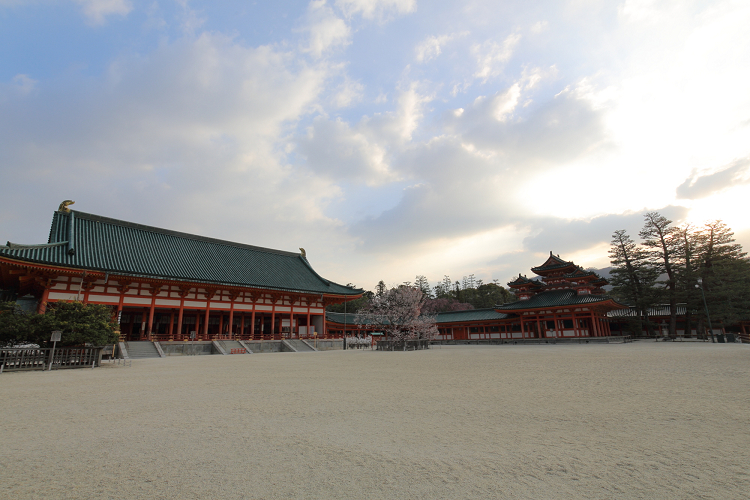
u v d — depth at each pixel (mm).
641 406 8422
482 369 17234
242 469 4789
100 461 5109
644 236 59469
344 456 5277
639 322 60969
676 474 4484
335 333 64000
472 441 5941
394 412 8102
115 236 38500
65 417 7715
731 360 18781
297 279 50031
